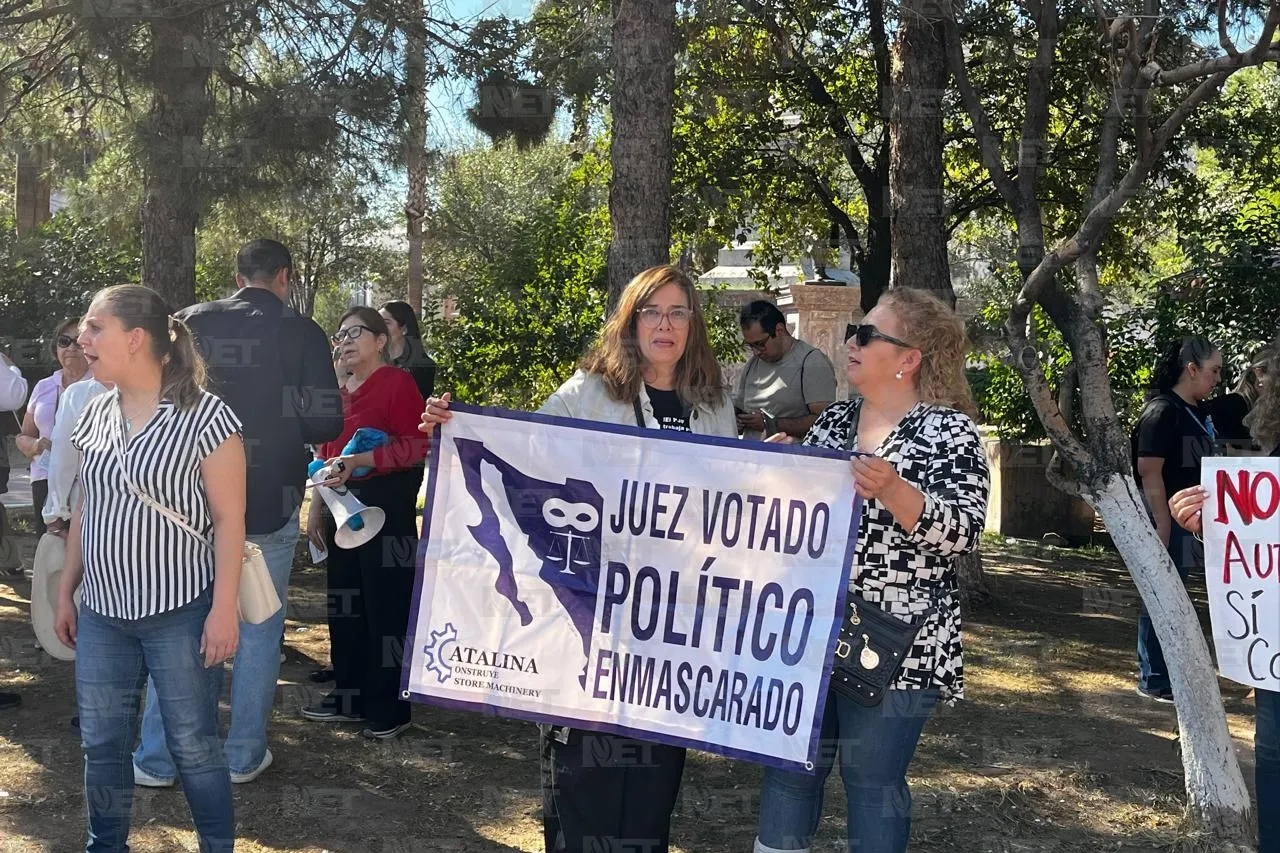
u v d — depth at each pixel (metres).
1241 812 4.22
